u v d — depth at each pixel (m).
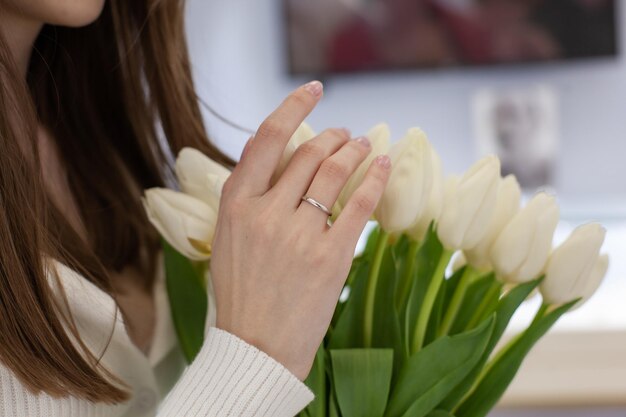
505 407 1.23
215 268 0.73
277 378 0.71
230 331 0.72
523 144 3.69
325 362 0.76
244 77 3.85
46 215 0.80
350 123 3.85
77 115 1.00
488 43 3.72
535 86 3.73
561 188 3.74
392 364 0.75
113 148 1.01
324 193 0.72
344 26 3.79
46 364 0.76
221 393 0.71
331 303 0.72
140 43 0.98
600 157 3.71
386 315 0.76
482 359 0.76
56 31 0.97
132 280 0.97
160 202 0.77
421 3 3.74
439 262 0.75
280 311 0.72
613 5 3.64
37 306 0.76
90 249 0.90
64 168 0.99
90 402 0.80
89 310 0.83
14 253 0.76
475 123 3.73
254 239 0.71
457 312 0.78
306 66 3.82
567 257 0.74
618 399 1.21
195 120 1.00
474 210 0.72
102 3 0.87
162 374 0.95
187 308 0.84
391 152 0.74
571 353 1.36
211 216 0.77
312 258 0.71
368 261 0.76
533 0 3.68
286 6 3.79
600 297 2.48
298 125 0.73
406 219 0.72
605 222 3.61
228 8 3.80
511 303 0.75
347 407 0.74
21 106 0.80
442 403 0.76
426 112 3.81
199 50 3.68
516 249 0.74
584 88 3.71
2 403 0.77
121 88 1.00
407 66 3.77
